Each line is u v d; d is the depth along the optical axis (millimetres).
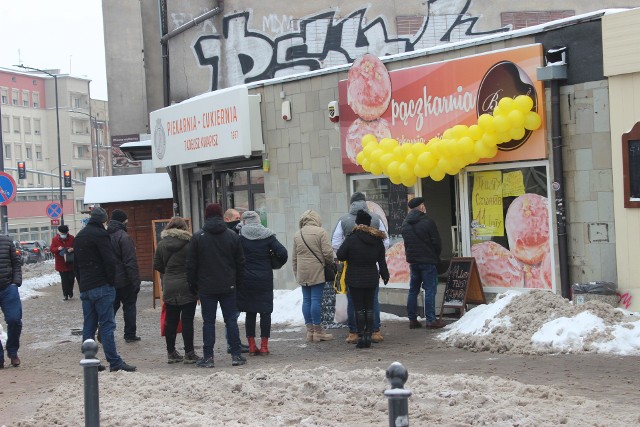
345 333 14195
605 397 8320
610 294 12281
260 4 27391
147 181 28562
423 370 10344
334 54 27266
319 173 17594
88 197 28094
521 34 13547
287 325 15727
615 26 12305
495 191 14195
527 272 13742
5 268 12695
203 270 11758
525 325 11734
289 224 18469
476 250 14523
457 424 7383
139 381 10242
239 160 20484
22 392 10609
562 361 10391
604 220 12680
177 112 21938
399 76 15438
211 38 27688
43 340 15719
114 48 35562
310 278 13430
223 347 13797
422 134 15078
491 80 13859
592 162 12758
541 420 7188
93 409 6883
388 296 16109
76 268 11773
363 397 8570
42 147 116125
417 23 27406
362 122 16266
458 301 13977
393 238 16094
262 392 9023
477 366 10422
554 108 13047
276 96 18469
